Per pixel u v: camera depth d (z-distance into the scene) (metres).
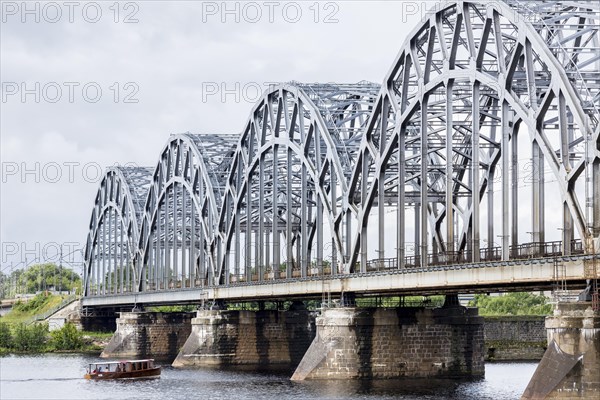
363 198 120.56
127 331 195.88
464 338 121.38
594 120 85.25
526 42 88.62
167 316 197.00
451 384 113.88
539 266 84.88
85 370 161.25
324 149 142.75
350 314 117.94
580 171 82.12
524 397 79.94
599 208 80.25
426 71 108.19
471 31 98.50
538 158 89.31
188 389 122.62
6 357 199.25
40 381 142.00
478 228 96.69
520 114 90.19
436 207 131.62
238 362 157.62
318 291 126.06
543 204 90.38
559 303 78.94
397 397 102.75
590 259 78.62
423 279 103.31
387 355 118.56
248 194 157.00
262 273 150.00
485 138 102.38
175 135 189.12
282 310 161.50
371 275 114.00
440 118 119.94
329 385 114.31
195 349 158.00
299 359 161.00
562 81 83.12
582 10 93.38
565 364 77.81
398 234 111.06
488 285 94.44
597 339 77.00
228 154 178.88
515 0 93.44
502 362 167.38
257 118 154.88
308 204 157.25
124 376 141.50
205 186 176.12
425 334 120.00
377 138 125.12
